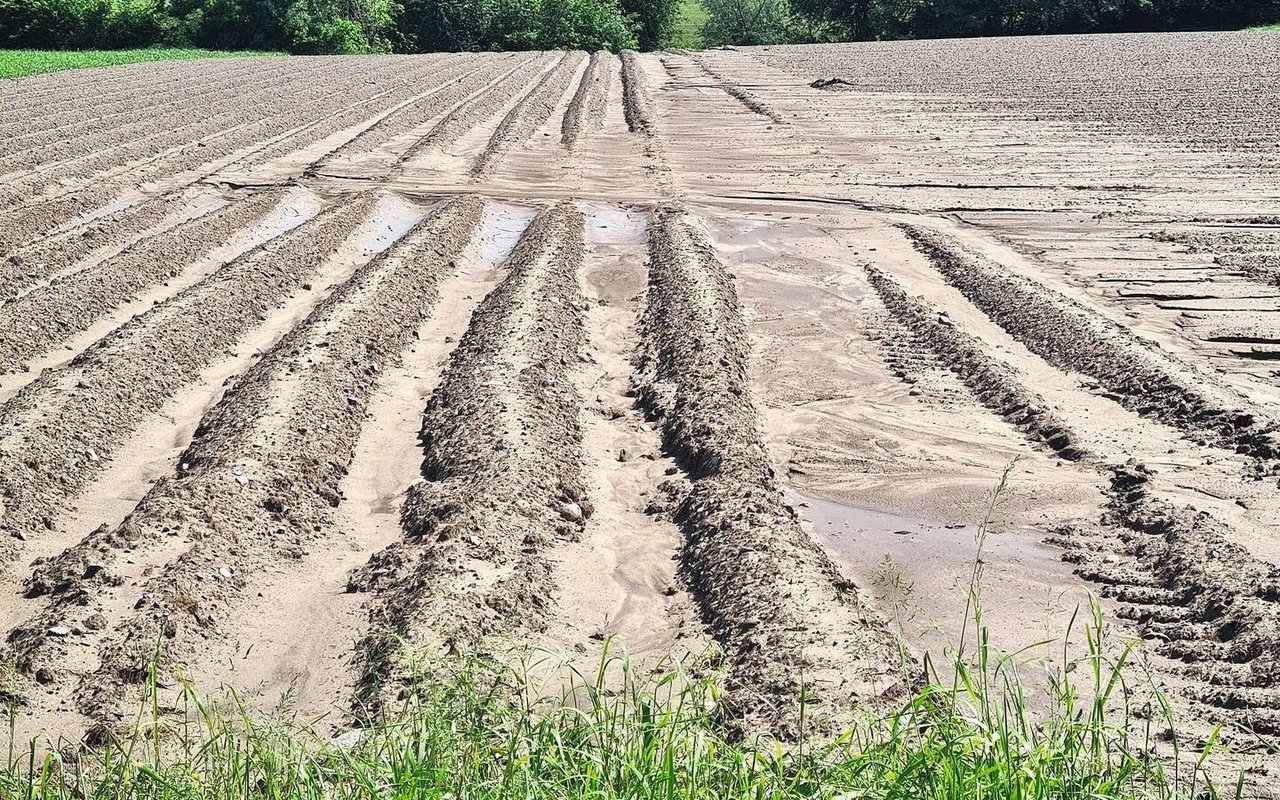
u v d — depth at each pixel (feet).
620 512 28.43
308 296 47.96
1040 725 18.58
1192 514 26.21
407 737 16.56
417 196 67.36
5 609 23.53
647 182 70.79
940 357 39.40
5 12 194.49
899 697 19.58
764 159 78.54
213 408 34.78
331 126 95.66
